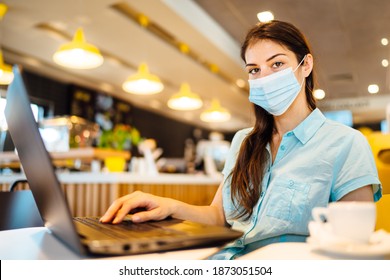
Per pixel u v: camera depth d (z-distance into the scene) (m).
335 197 1.08
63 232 0.68
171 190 4.02
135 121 10.09
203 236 0.68
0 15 4.38
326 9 5.34
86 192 3.40
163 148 11.32
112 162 3.70
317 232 0.66
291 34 1.20
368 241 0.61
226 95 9.20
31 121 0.63
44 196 0.73
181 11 4.82
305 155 1.12
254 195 1.15
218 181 5.07
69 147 3.77
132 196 0.98
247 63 1.23
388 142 1.30
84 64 4.11
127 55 6.35
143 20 5.13
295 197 1.06
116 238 0.67
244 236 1.09
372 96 10.80
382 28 5.98
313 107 1.26
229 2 5.21
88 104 8.16
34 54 6.25
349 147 1.09
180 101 5.82
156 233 0.72
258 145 1.22
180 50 6.20
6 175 3.65
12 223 1.43
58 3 4.43
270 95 1.19
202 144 9.94
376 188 1.07
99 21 4.98
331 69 8.20
